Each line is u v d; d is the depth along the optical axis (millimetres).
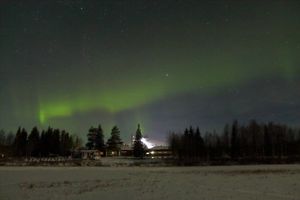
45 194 22953
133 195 23062
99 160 94188
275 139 122500
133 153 139125
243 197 22656
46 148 136000
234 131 121688
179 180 34188
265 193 24500
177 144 132000
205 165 68875
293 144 121688
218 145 127438
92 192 24266
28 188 26219
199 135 130375
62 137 151375
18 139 135125
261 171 47781
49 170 49312
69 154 135250
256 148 122312
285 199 21922
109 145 149250
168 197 22438
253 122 127125
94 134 148500
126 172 46312
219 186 28625
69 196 22172
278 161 80812
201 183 31172
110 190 25469
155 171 49000
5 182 30719
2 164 68000
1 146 139625
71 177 37000
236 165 67625
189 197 22500
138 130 138250
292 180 33625
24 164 69000
